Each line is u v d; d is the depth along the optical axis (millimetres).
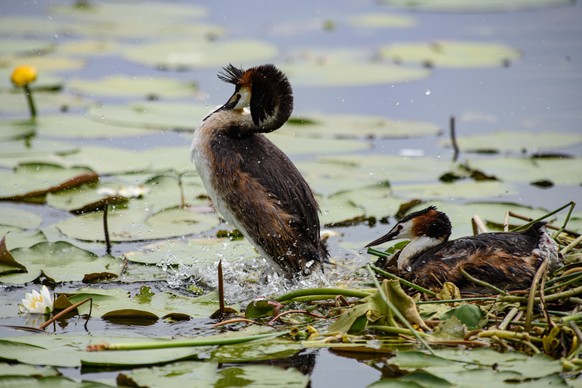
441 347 9227
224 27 25250
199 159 11727
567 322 9227
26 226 12914
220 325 10008
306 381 8391
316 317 10117
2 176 14750
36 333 9758
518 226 12562
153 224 13102
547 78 20469
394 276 10195
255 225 11469
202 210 13773
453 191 14312
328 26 25391
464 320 9547
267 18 26344
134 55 22188
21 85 17594
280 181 11492
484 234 10883
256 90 11578
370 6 27594
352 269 11719
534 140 16531
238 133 11789
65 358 8898
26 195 14078
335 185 14664
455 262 10500
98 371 8758
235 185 11445
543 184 14867
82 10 27188
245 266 11922
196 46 23125
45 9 27188
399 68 21297
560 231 11523
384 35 24547
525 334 9203
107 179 14992
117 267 11617
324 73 20875
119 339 9312
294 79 20484
